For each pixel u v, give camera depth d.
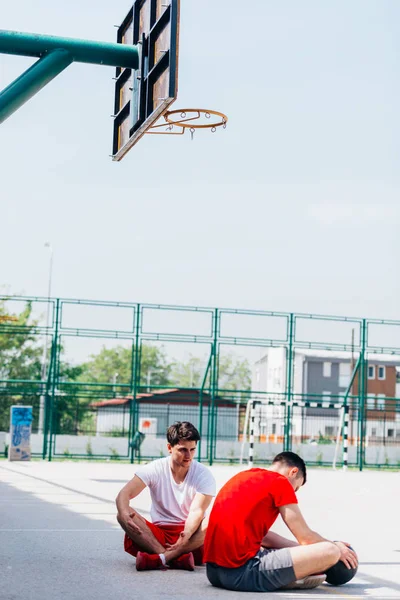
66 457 28.23
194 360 29.83
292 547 7.01
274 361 34.44
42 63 7.80
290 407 30.28
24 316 54.16
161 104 7.55
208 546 6.98
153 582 7.22
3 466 23.73
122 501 7.93
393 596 6.92
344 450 28.73
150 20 8.01
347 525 12.28
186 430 7.91
